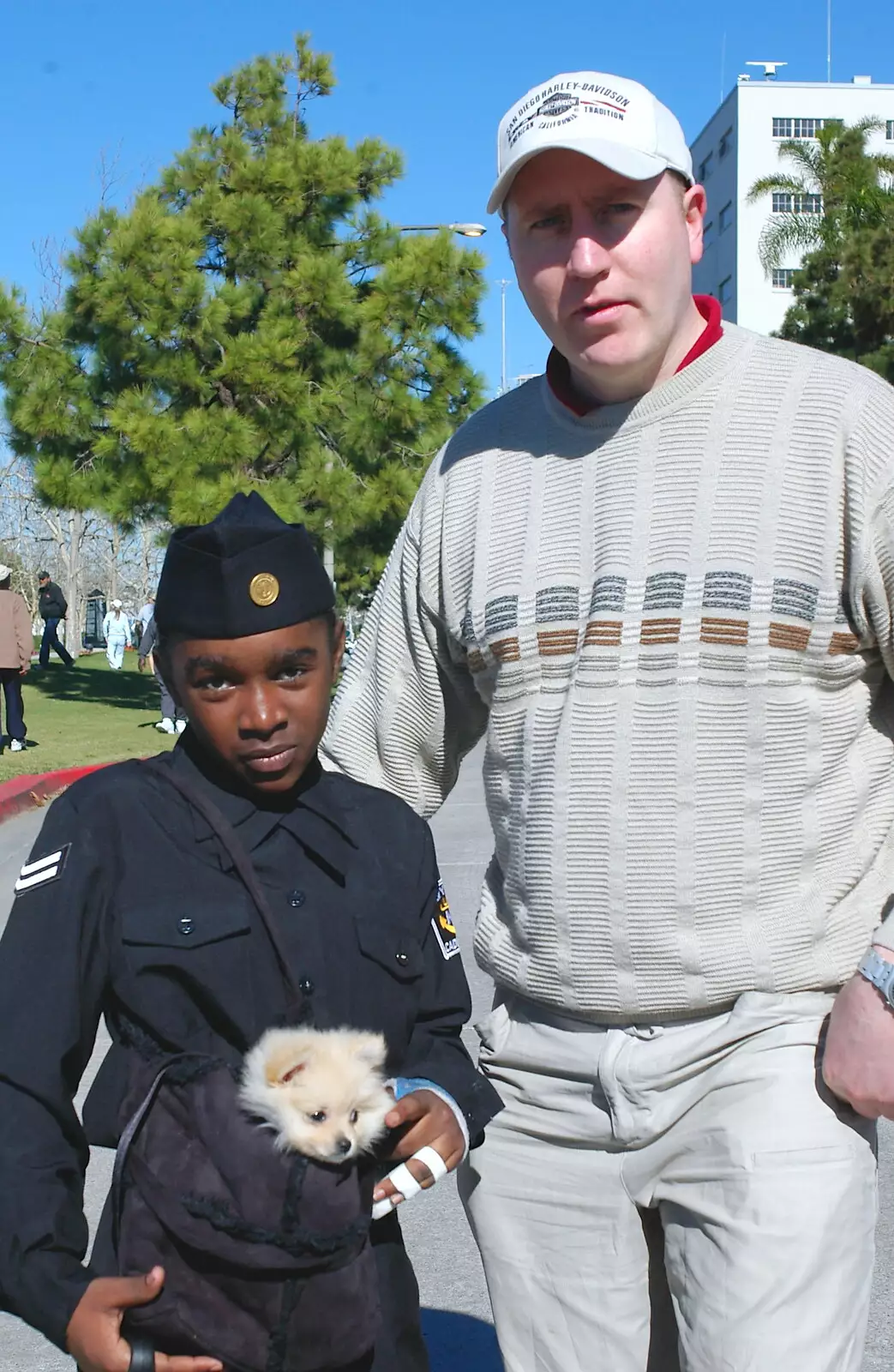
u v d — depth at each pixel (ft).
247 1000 6.39
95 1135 6.39
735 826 7.84
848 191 116.37
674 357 8.26
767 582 7.83
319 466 77.61
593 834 8.02
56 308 81.92
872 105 258.78
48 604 126.41
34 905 6.34
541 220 8.17
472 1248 14.46
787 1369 7.47
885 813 8.23
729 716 7.84
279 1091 5.83
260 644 6.52
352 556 85.56
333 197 81.76
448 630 8.98
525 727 8.43
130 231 74.69
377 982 6.77
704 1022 8.04
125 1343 5.76
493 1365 12.10
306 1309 5.89
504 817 8.60
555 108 7.91
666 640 7.92
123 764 6.89
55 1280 5.79
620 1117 8.08
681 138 8.34
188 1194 5.86
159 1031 6.36
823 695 7.95
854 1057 7.47
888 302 108.37
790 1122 7.69
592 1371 8.42
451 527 8.93
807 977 7.89
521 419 8.86
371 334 79.00
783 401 8.02
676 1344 8.60
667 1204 8.14
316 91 85.51
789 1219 7.55
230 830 6.59
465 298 80.59
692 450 8.11
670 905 7.89
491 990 22.30
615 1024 8.21
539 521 8.52
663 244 8.04
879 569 7.72
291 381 75.05
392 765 9.49
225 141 80.23
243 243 77.66
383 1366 6.64
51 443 78.13
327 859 6.79
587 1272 8.38
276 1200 5.80
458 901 29.25
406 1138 6.48
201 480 73.51
